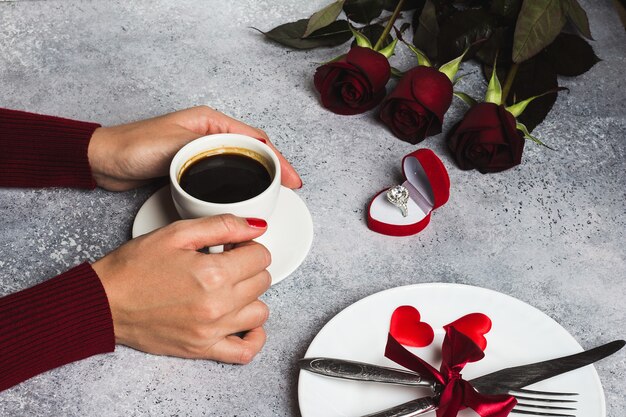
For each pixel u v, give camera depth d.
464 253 0.86
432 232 0.88
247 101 1.00
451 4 1.06
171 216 0.83
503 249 0.87
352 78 0.94
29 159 0.88
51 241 0.85
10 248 0.85
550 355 0.74
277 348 0.78
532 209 0.91
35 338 0.73
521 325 0.76
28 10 1.11
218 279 0.73
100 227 0.87
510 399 0.68
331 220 0.88
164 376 0.76
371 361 0.73
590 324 0.81
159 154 0.85
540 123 0.99
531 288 0.84
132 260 0.75
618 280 0.85
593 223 0.90
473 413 0.71
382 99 0.99
